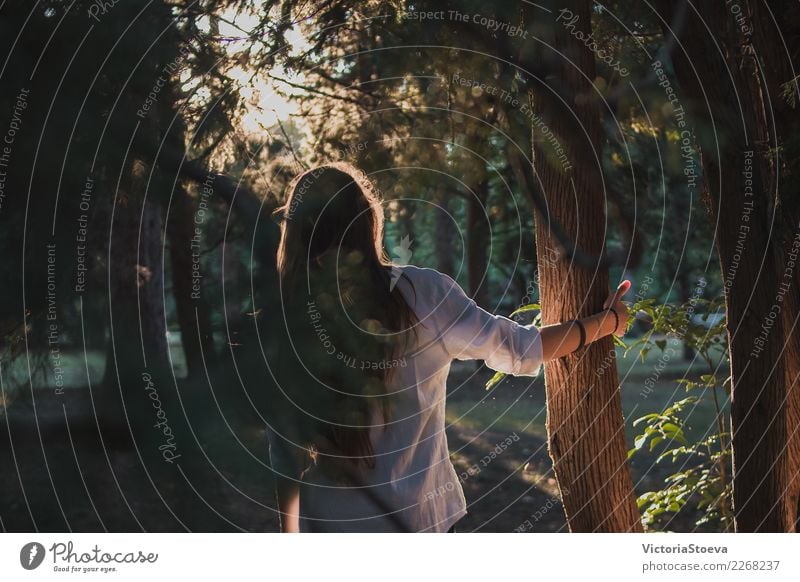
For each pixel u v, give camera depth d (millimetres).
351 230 1746
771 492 2342
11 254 1956
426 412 1779
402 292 1752
